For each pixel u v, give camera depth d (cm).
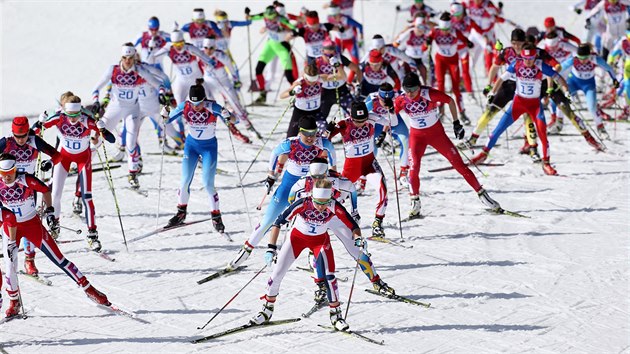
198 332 2603
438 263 3139
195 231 3581
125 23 8325
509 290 2875
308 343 2506
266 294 2619
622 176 4256
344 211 2550
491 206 3716
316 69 4000
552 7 8731
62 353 2472
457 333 2552
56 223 3300
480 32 6103
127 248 3375
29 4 8606
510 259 3169
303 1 8725
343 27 5997
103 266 3181
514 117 4294
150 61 4866
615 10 6350
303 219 2555
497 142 5031
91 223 3322
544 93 4681
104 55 7669
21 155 3005
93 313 2767
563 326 2586
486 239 3400
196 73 4866
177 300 2850
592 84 4909
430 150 4894
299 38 8200
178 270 3130
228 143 5166
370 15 8425
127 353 2464
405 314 2700
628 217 3622
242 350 2469
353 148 3309
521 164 4525
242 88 6969
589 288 2875
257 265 3167
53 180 3344
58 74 7188
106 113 4128
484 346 2458
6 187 2650
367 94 4725
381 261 3173
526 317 2658
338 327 2573
